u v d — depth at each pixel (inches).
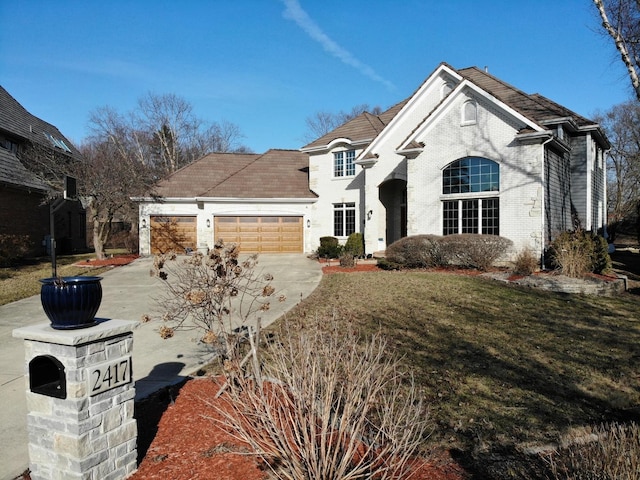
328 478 114.7
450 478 133.4
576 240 537.0
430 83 751.1
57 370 137.3
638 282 531.8
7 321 370.3
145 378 226.8
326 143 938.1
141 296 478.0
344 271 628.7
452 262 596.7
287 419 128.2
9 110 955.3
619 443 125.1
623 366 241.0
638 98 465.1
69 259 837.2
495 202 607.5
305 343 145.6
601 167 922.7
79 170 768.3
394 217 839.7
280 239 951.0
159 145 1959.9
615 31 469.7
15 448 161.2
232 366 167.2
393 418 145.6
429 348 267.7
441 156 652.1
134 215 950.4
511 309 367.9
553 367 238.5
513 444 156.3
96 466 127.2
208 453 145.3
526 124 580.4
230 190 951.0
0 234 771.4
